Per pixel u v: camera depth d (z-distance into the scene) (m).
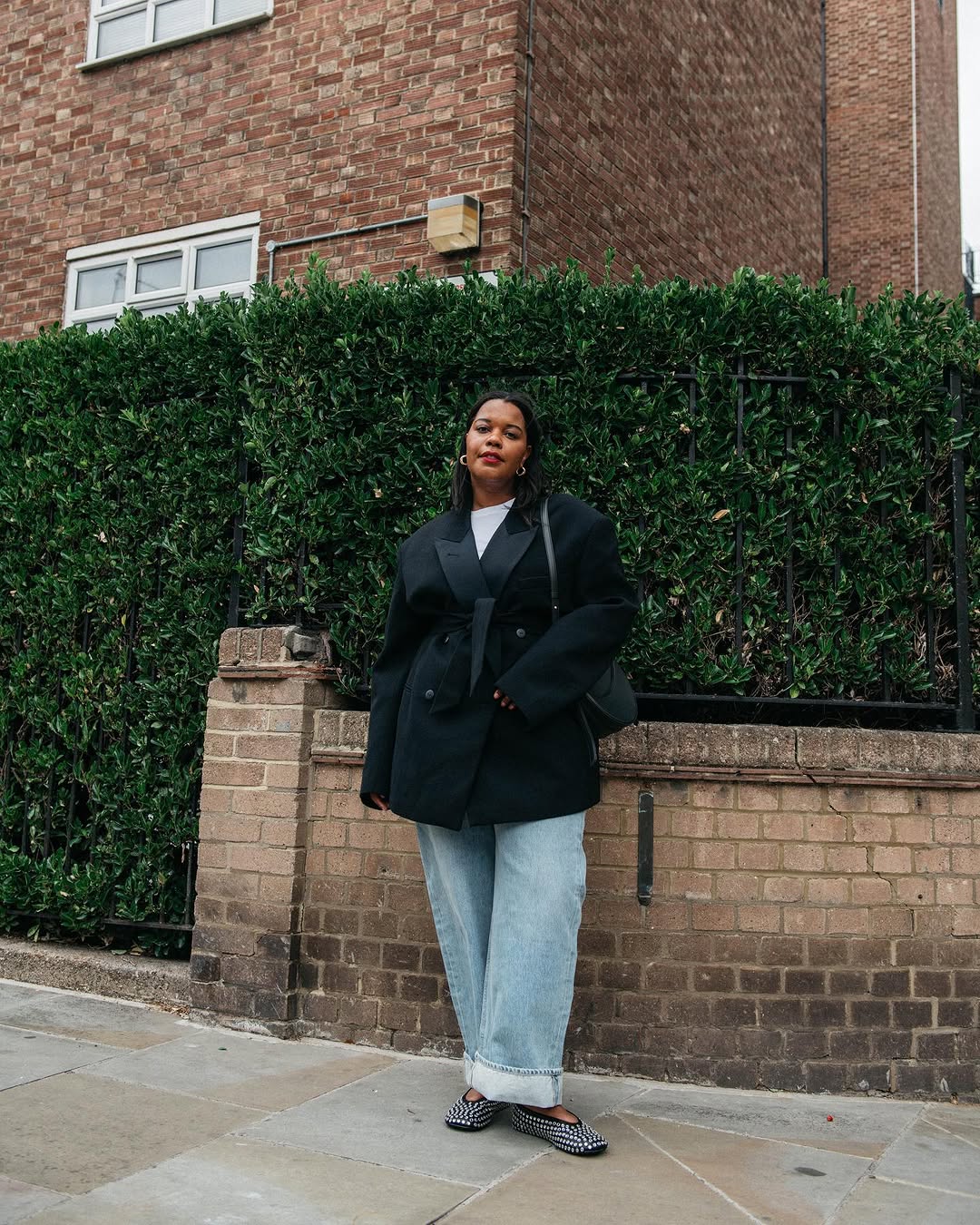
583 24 7.25
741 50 10.05
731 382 4.02
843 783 3.71
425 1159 2.84
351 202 7.00
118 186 8.01
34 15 8.58
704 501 3.92
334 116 7.14
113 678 4.64
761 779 3.70
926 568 4.00
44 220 8.33
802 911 3.67
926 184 16.27
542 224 6.67
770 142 10.73
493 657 2.93
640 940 3.68
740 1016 3.63
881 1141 3.14
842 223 16.12
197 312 4.66
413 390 4.19
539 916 2.91
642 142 8.02
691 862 3.69
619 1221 2.50
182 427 4.54
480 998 3.10
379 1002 3.88
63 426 4.81
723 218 9.48
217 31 7.64
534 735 2.93
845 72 16.28
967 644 3.97
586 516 3.08
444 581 3.04
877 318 4.09
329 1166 2.76
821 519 3.96
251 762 4.14
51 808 4.79
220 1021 4.07
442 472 4.05
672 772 3.70
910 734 3.77
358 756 3.98
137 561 4.63
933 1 17.00
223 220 7.50
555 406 4.00
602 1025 3.66
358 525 4.14
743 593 3.96
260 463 4.29
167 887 4.54
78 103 8.27
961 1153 3.05
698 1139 3.09
